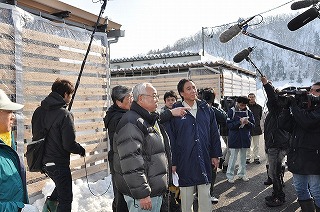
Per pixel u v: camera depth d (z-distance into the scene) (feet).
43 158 12.67
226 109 25.48
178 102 13.71
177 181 11.96
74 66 19.27
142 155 9.57
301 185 12.89
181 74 50.57
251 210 16.93
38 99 16.89
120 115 12.12
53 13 18.33
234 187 21.04
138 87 10.09
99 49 21.34
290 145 13.03
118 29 22.45
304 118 11.85
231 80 53.26
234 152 21.85
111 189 19.22
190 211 12.97
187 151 12.64
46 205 13.71
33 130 12.93
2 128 7.59
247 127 21.70
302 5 11.30
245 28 11.75
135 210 9.93
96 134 20.81
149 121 9.96
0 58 14.87
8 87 15.17
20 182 7.18
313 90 13.09
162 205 10.89
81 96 19.75
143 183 9.04
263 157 31.45
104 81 21.77
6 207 6.70
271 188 20.67
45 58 17.40
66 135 12.46
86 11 19.42
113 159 10.47
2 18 15.10
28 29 16.47
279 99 12.90
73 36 19.36
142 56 74.84
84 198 17.62
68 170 13.00
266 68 487.20
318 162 12.23
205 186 12.97
